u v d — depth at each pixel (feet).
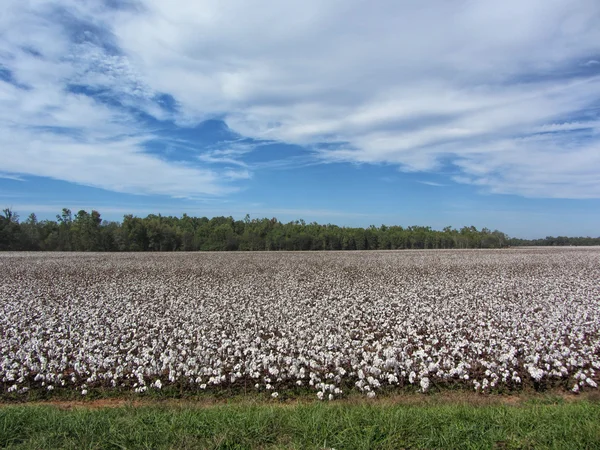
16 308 53.57
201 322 45.09
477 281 83.61
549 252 203.21
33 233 258.78
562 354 30.96
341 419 18.42
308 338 36.04
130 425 17.94
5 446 16.34
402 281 84.58
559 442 15.84
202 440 16.62
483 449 15.75
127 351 35.58
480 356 33.47
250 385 28.04
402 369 28.66
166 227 282.97
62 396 26.63
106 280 88.12
